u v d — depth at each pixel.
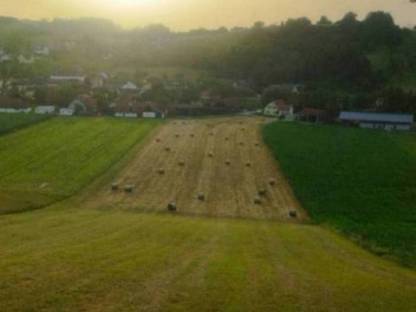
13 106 117.00
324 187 55.62
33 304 16.28
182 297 18.17
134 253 25.38
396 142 84.06
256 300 18.61
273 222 43.56
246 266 24.22
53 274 19.62
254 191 54.38
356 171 62.69
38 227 33.44
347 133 90.81
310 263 27.12
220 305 17.75
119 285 18.94
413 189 55.75
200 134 85.31
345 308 18.83
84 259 22.69
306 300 19.20
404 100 124.81
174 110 121.00
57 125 88.75
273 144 77.69
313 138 83.94
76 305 16.55
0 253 23.27
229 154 71.44
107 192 51.78
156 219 40.38
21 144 73.38
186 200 49.88
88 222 36.59
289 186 56.84
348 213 46.81
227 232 35.81
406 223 43.53
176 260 24.31
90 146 73.62
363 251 33.31
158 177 58.62
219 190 54.19
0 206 42.72
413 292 22.41
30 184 53.12
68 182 54.59
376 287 22.41
